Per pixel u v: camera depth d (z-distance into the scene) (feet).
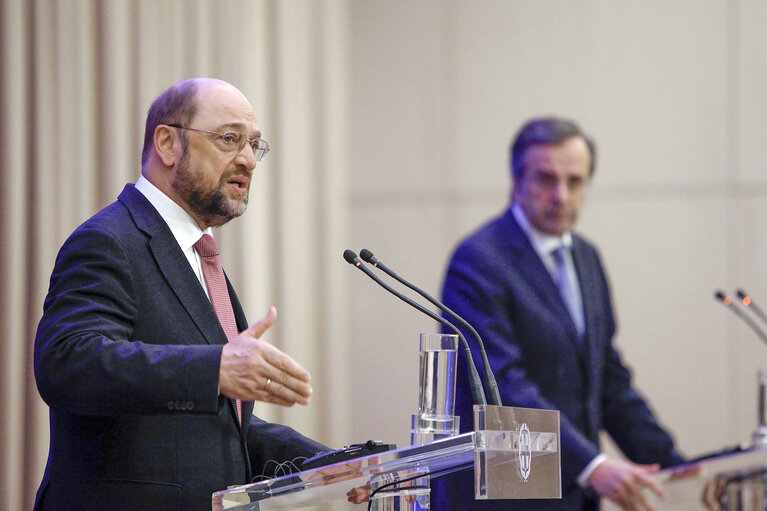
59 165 31.09
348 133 44.09
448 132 43.65
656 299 41.06
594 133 42.14
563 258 29.14
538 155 28.96
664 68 41.60
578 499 24.90
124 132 33.19
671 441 28.76
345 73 43.98
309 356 40.75
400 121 44.04
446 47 43.91
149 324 15.87
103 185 32.37
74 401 14.10
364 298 43.27
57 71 31.30
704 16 41.29
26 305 29.84
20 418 29.14
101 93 32.76
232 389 14.03
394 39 44.34
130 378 13.92
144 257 16.16
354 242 43.91
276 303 39.63
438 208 43.42
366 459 13.80
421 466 14.52
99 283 15.19
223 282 17.85
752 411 39.73
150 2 34.71
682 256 40.98
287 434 17.83
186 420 15.89
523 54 43.11
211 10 37.45
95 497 15.23
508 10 43.37
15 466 28.86
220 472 15.96
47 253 30.32
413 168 43.83
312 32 42.16
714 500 21.20
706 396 40.27
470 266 27.76
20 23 30.50
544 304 27.61
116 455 15.35
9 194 29.78
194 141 17.02
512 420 14.28
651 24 41.78
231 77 37.99
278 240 39.88
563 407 27.17
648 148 41.60
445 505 17.31
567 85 42.55
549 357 27.17
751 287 40.27
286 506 14.48
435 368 15.64
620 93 41.98
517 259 28.09
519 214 29.19
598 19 42.34
